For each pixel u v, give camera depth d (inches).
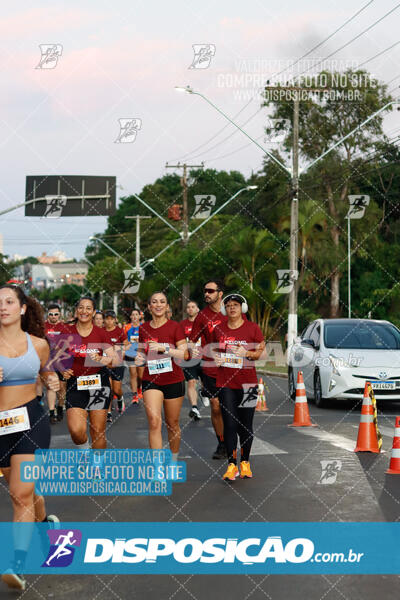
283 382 954.7
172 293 2044.8
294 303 1050.7
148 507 283.4
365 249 1927.9
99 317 588.4
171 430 344.2
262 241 1681.8
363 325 656.4
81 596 192.7
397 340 634.8
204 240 1910.7
